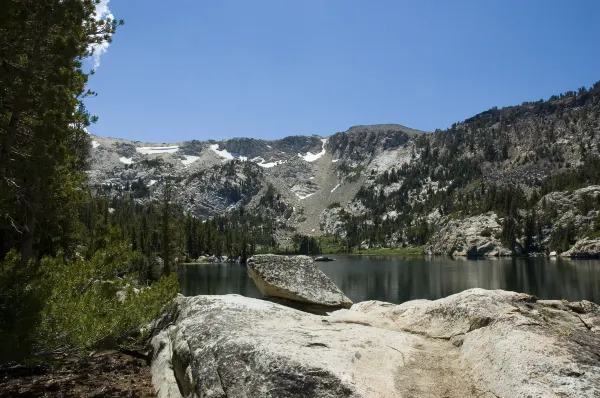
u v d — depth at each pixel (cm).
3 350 627
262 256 1335
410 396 436
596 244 13425
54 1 894
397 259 16325
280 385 451
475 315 570
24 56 957
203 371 527
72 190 1336
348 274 9238
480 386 430
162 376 698
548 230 16250
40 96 917
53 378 780
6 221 1139
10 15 827
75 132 1144
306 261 1353
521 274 8188
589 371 384
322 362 476
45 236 2092
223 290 6050
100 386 729
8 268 751
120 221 12331
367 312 782
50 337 694
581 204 16050
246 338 543
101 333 783
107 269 926
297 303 1243
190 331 658
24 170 947
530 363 404
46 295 716
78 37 1010
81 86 1214
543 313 575
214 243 15462
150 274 3922
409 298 5509
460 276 8238
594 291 5603
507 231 16388
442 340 580
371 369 487
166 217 5597
